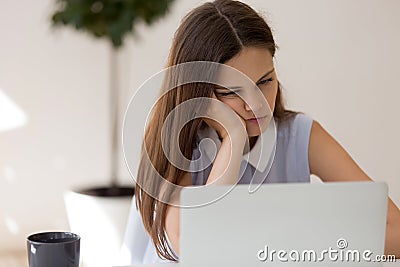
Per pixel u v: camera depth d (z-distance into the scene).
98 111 3.97
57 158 3.97
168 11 3.50
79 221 3.37
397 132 4.09
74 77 3.92
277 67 3.92
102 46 3.92
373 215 1.28
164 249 1.61
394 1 4.00
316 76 3.98
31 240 1.33
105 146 4.00
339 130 4.04
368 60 4.02
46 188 3.98
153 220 1.62
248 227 1.23
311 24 3.94
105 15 3.34
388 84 4.05
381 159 4.09
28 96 3.89
